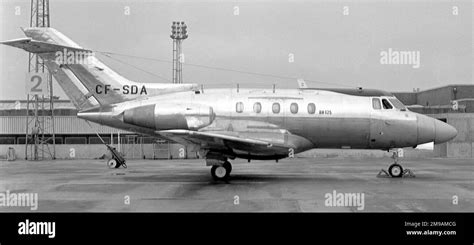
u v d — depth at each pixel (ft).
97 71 66.44
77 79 66.90
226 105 62.03
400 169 65.62
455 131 64.54
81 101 66.80
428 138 63.21
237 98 62.49
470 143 131.03
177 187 53.62
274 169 82.94
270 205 41.19
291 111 61.72
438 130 63.16
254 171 77.77
